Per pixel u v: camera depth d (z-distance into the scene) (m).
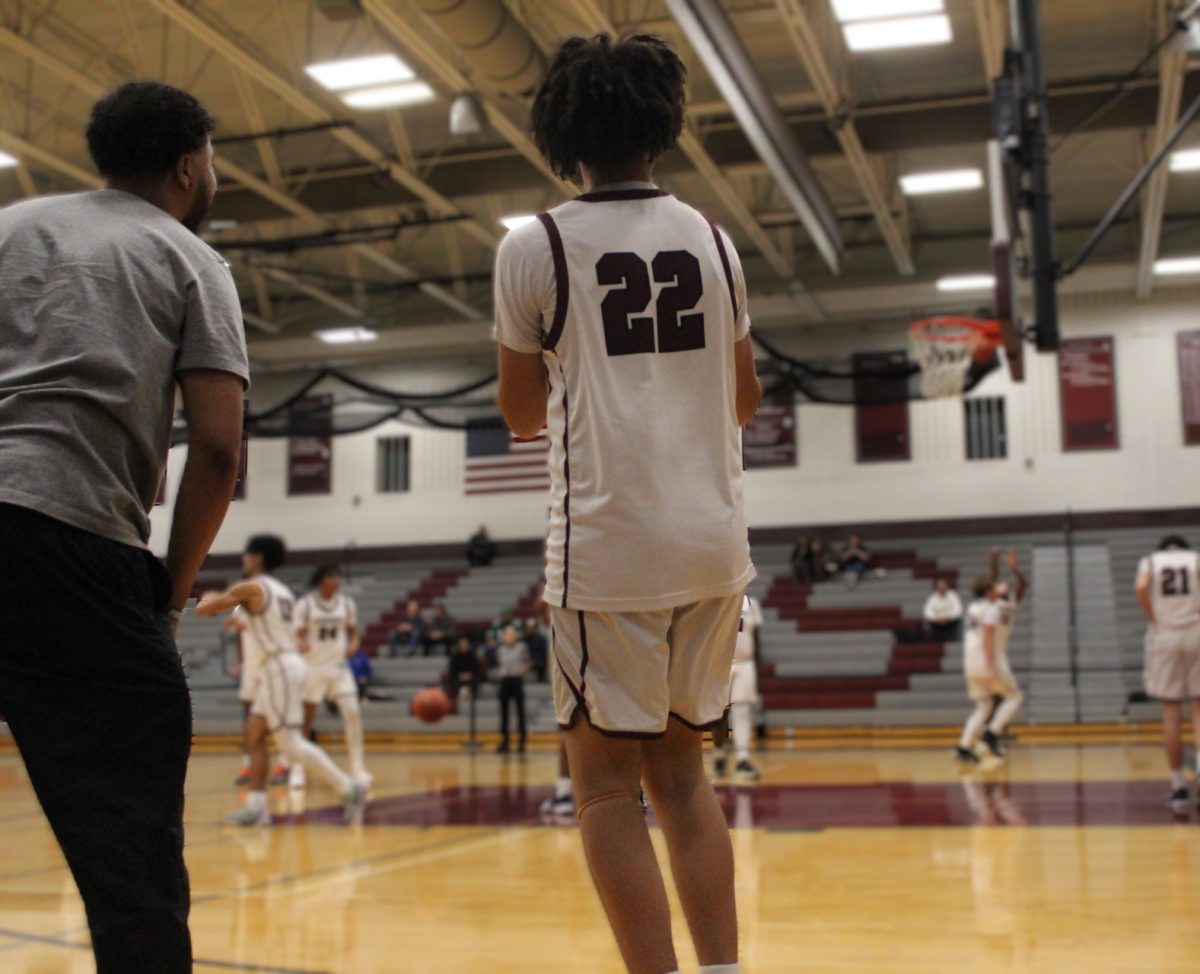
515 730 17.91
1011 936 4.22
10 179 17.03
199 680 20.91
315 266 21.58
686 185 18.30
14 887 5.70
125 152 2.20
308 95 14.63
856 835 6.91
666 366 2.21
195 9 12.91
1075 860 5.84
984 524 21.19
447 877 5.75
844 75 14.02
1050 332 9.46
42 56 12.47
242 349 2.12
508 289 2.25
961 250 20.72
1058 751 13.46
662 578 2.15
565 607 2.18
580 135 2.29
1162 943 4.08
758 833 7.09
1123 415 20.92
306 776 11.98
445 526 23.61
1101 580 19.75
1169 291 21.03
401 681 19.45
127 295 2.02
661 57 2.33
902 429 21.73
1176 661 7.98
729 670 2.34
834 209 19.03
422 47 12.03
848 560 20.69
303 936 4.41
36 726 1.90
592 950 4.14
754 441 22.28
